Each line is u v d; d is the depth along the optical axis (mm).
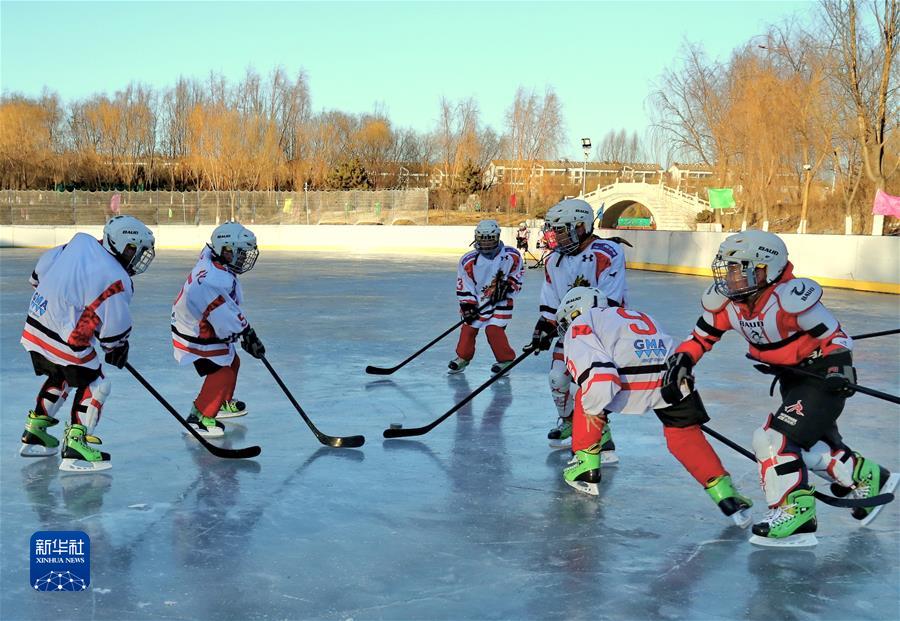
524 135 47969
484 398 5996
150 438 4742
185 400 5715
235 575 2891
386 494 3809
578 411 3818
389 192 34094
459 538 3264
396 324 10000
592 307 3615
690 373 3383
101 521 3410
